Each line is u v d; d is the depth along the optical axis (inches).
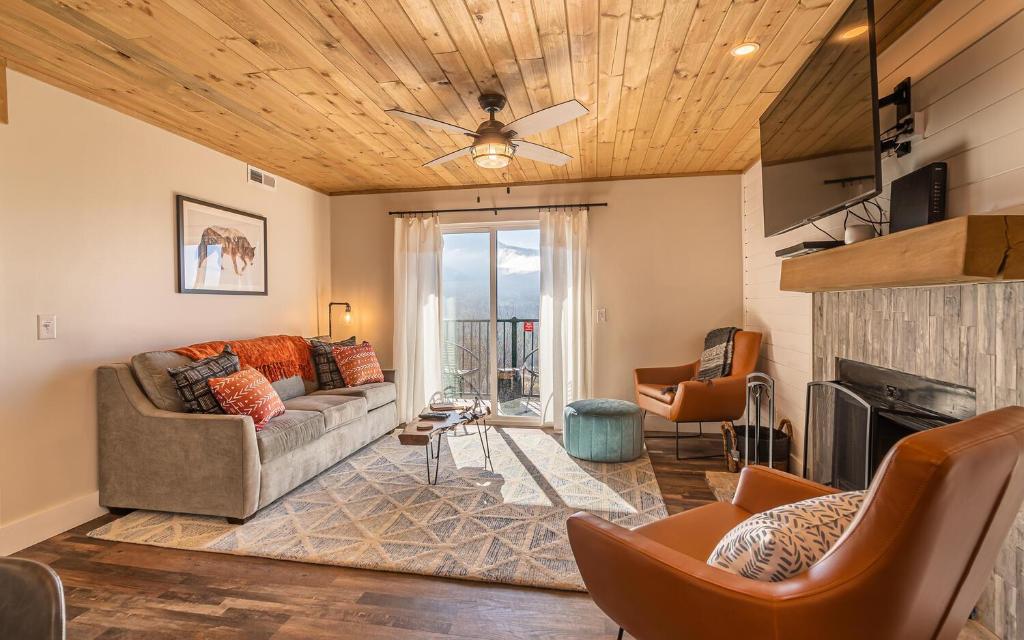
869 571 35.8
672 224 181.2
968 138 68.1
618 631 70.7
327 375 167.8
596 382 186.2
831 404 103.0
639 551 47.2
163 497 107.3
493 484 126.8
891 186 79.4
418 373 194.7
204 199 143.4
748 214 170.4
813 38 86.5
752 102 114.3
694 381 145.6
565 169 173.2
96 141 112.4
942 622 42.1
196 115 121.3
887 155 87.6
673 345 181.3
